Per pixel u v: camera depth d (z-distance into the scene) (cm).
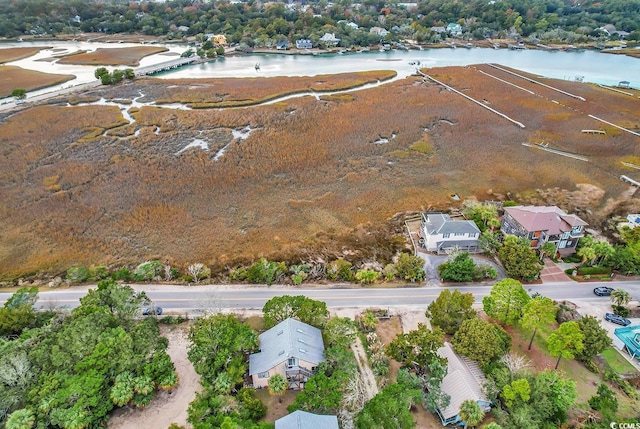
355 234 6775
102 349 3984
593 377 4278
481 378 4028
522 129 10506
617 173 8381
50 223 6931
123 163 8825
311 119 11169
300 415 3412
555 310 4606
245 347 4172
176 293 5453
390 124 10844
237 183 8175
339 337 4322
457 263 5641
